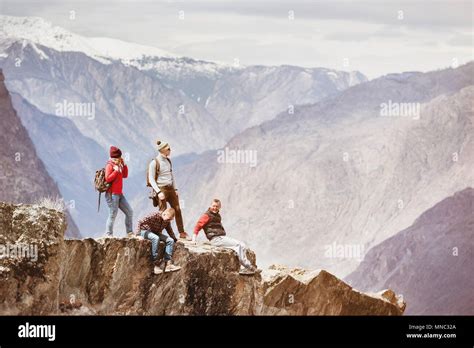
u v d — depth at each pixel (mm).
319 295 30203
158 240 24312
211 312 25812
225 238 26688
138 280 24141
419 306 84438
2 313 21453
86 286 23391
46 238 22156
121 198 24547
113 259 23672
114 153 24406
